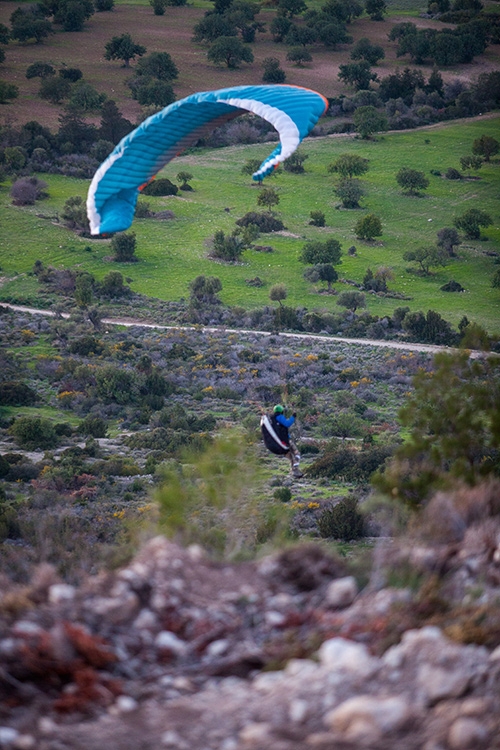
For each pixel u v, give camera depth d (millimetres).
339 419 161875
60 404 182750
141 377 189250
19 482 120938
